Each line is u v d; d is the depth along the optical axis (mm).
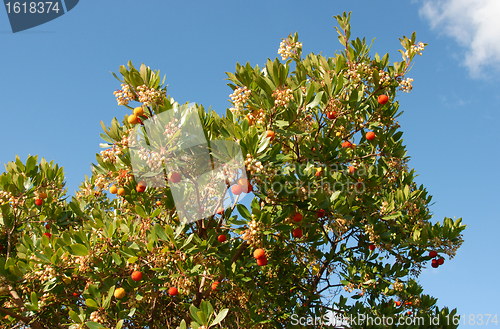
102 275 4605
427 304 6688
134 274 4461
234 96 4344
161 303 5969
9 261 5062
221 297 5609
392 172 6613
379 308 6203
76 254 4512
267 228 4133
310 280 6805
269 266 6320
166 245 4406
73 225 6875
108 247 4742
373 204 6312
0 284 4941
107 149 4680
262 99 4504
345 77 5926
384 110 6277
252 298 5410
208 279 5023
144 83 4613
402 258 7184
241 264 5320
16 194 6168
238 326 5254
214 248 4555
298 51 6281
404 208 6625
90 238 4840
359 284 6602
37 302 4887
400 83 5641
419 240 6766
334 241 6910
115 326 4672
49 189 6805
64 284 5062
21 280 5016
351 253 7336
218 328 5375
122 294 4539
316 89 5141
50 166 6996
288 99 4312
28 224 7090
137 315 5430
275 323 5867
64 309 5762
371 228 6125
